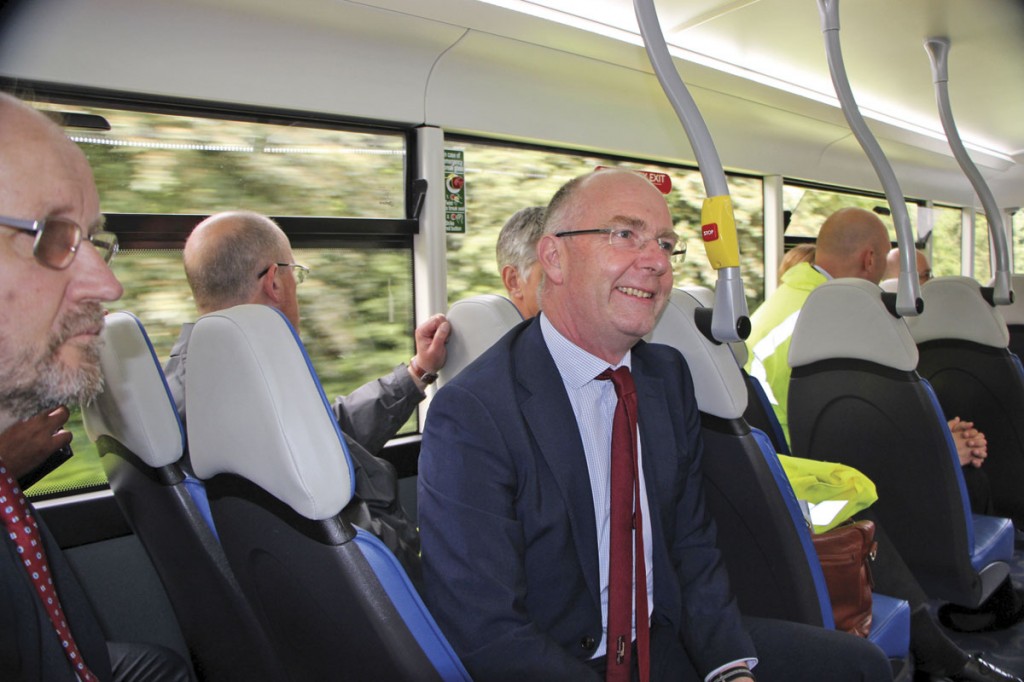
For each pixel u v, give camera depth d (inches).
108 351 61.7
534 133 119.9
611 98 130.6
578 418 58.6
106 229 81.1
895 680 81.3
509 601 50.4
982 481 130.9
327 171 99.5
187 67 83.0
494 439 54.1
